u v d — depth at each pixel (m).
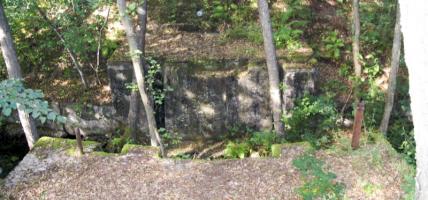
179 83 10.88
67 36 11.21
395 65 9.51
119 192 7.02
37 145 8.27
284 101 10.85
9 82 4.71
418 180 4.03
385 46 12.53
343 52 12.61
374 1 13.34
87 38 11.85
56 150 8.12
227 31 12.49
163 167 7.61
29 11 11.02
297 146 7.98
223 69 10.94
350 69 12.29
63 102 11.97
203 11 13.10
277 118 9.65
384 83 12.08
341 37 12.88
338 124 10.74
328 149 7.85
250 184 7.10
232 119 11.20
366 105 11.25
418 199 4.08
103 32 12.77
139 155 7.97
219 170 7.50
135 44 8.02
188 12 13.12
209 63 10.94
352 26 12.22
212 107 11.07
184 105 11.10
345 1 13.49
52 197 6.95
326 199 6.57
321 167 7.31
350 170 7.21
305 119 10.39
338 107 11.49
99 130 11.88
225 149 10.55
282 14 12.74
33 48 13.09
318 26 13.03
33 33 13.21
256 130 11.23
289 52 11.40
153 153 8.02
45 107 4.67
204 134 11.36
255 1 13.21
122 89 11.20
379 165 7.27
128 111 11.45
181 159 7.84
